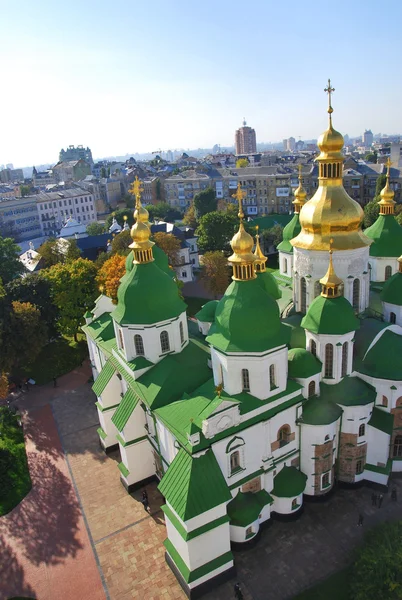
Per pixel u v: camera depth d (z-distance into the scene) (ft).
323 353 134.72
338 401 134.92
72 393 221.46
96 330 204.13
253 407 122.93
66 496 155.53
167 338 150.41
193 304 331.36
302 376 131.03
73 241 359.46
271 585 118.73
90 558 131.64
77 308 258.98
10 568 130.93
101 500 152.25
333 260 144.97
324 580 118.62
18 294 250.98
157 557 130.31
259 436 125.80
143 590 121.29
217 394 117.91
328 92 133.28
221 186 617.21
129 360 151.84
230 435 118.93
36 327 228.02
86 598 120.78
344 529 132.36
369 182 518.78
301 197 203.00
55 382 230.07
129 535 138.00
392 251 177.88
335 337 131.34
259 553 127.54
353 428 137.49
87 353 258.98
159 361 150.20
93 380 230.89
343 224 140.67
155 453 149.89
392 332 142.61
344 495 143.84
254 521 125.59
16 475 166.91
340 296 133.39
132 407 146.72
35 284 256.93
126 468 152.87
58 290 256.32
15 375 241.14
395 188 498.28
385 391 138.51
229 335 121.70
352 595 110.32
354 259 144.87
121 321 146.10
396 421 142.00
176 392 140.56
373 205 406.62
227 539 119.24
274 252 450.30
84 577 126.31
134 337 149.18
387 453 141.08
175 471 118.83
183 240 377.30
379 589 106.83
